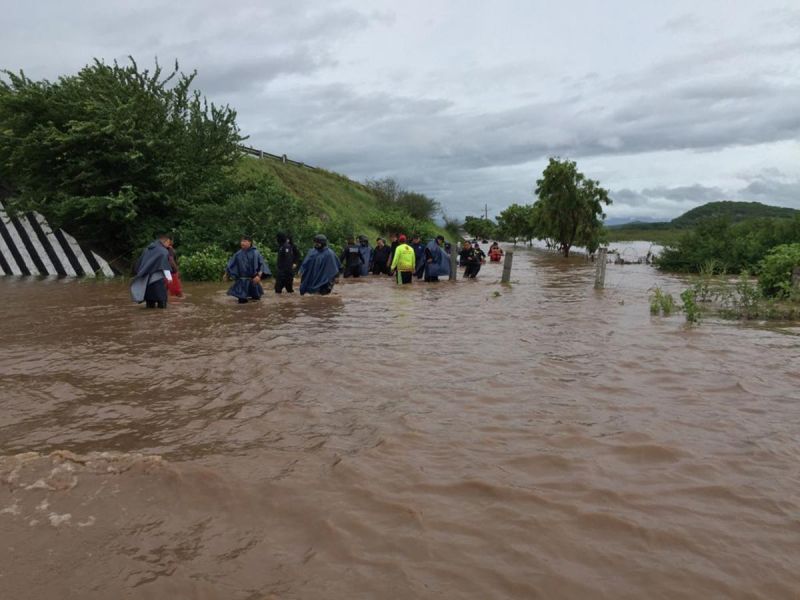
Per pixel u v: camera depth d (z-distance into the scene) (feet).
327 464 12.19
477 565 8.69
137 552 8.99
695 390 17.66
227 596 7.96
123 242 66.13
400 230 124.88
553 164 122.31
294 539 9.41
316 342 24.75
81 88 63.36
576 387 17.97
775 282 43.11
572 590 8.10
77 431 14.19
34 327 28.48
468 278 64.95
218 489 11.03
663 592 8.05
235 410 15.70
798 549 9.12
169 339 25.34
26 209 59.88
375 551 9.05
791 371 19.97
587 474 11.80
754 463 12.34
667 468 12.09
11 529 9.59
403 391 17.44
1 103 60.80
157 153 63.36
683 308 36.22
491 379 18.80
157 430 14.24
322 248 44.24
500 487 11.14
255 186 73.72
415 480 11.48
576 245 125.49
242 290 38.83
